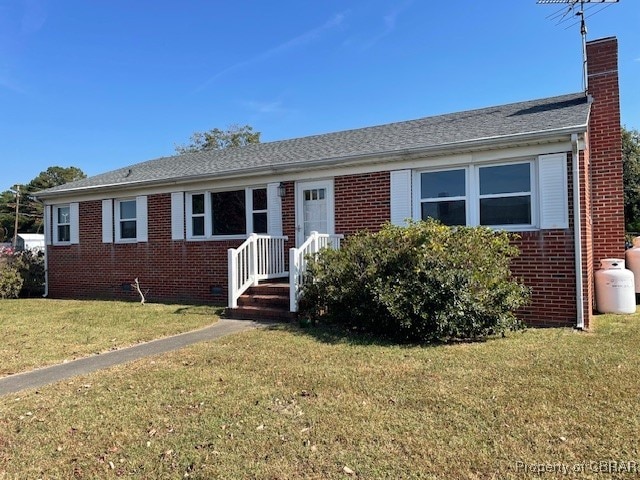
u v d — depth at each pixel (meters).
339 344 6.02
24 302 12.00
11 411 3.86
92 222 13.02
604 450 2.90
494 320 6.25
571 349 5.46
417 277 6.23
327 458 2.89
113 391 4.31
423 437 3.16
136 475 2.75
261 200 10.52
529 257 7.39
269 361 5.21
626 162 23.28
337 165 9.26
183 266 11.45
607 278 8.15
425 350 5.61
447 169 8.29
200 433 3.31
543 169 7.32
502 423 3.35
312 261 7.60
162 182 11.44
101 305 10.78
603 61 8.92
